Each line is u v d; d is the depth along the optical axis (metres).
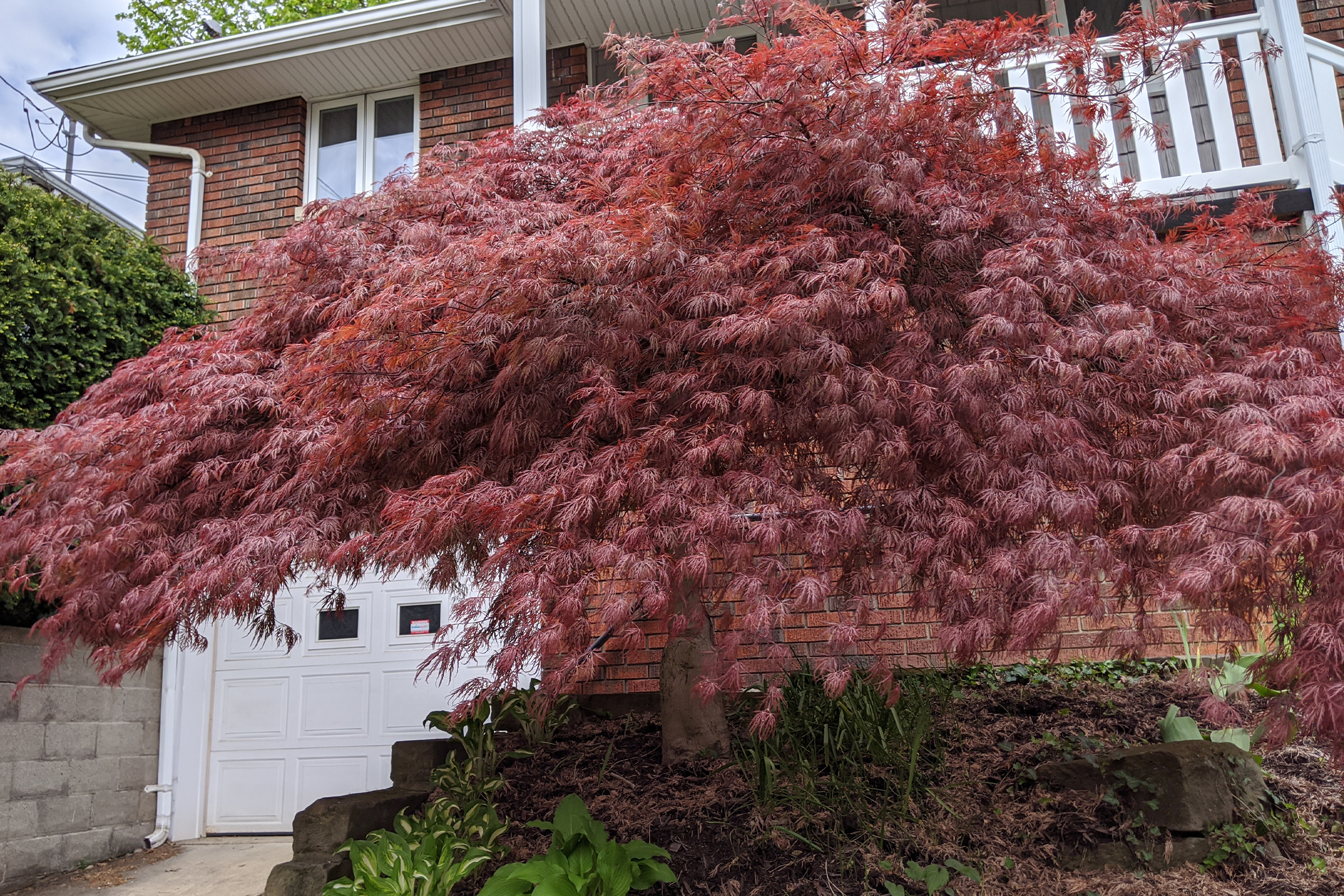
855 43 2.98
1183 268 2.98
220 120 7.93
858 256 2.71
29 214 5.21
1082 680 4.83
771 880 3.42
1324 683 2.15
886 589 2.40
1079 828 3.48
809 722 4.07
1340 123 5.19
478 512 2.42
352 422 2.75
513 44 6.74
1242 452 2.29
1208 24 5.32
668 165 3.09
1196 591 2.08
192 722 6.10
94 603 2.99
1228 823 3.36
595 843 3.38
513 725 5.02
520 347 2.66
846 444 2.42
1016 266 2.60
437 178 4.00
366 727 6.05
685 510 2.34
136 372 3.57
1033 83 5.61
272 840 5.95
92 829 5.43
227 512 3.22
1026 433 2.38
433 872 3.47
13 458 3.34
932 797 3.73
